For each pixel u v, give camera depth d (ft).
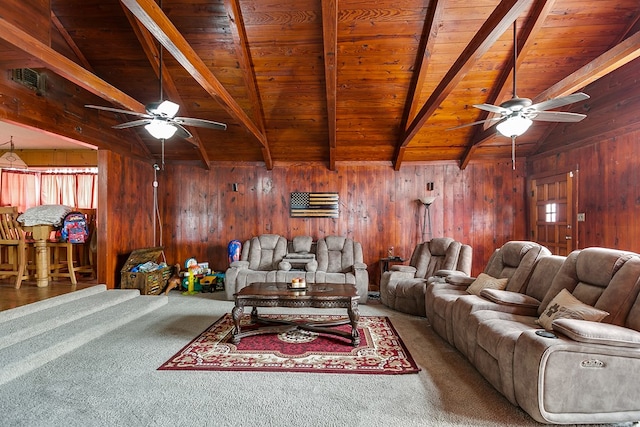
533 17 11.88
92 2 12.53
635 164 12.64
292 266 17.97
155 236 20.74
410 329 12.59
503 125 10.54
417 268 16.14
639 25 12.46
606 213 13.94
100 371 8.86
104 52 14.39
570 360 6.52
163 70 14.82
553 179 17.17
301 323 12.31
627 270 7.48
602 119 14.14
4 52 8.12
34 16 10.14
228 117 17.40
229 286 16.74
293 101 16.31
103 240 16.15
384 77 14.90
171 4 12.30
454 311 10.41
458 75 10.88
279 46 13.66
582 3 11.91
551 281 9.68
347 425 6.63
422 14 12.32
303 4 12.09
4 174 22.07
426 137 18.35
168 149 19.92
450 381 8.46
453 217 20.04
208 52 14.10
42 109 12.53
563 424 6.57
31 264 17.19
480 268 19.89
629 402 6.57
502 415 6.99
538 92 15.47
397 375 8.76
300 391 7.91
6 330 9.96
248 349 10.44
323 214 20.33
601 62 9.45
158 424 6.59
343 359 9.73
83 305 13.07
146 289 16.70
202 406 7.23
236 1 12.02
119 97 11.48
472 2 11.84
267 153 19.19
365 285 16.46
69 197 23.24
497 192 19.86
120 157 17.26
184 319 13.56
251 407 7.21
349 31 12.94
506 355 7.41
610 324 7.10
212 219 20.89
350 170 20.45
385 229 20.27
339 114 17.03
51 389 7.90
